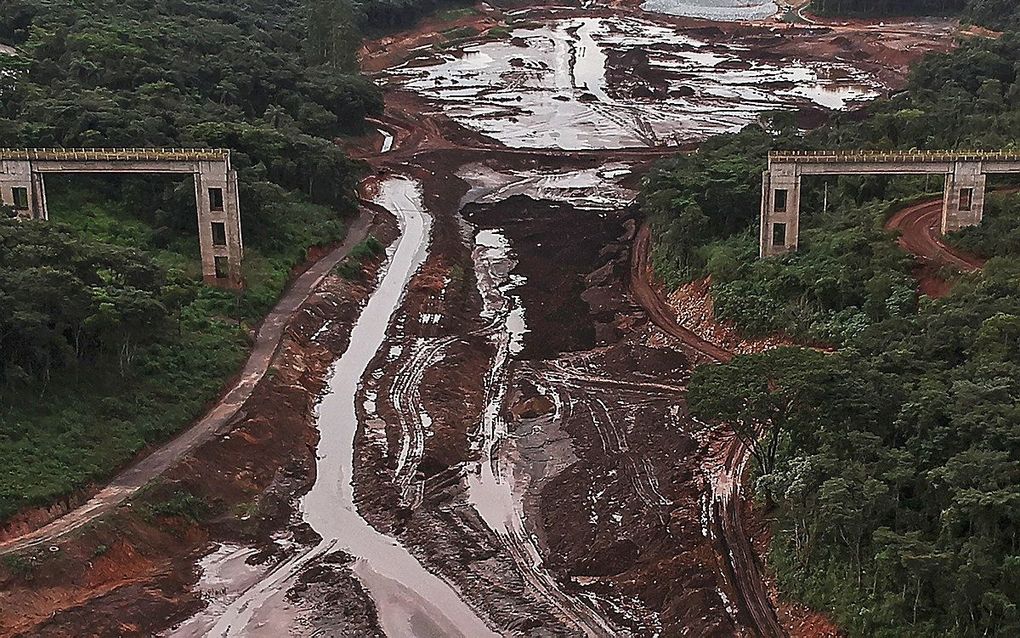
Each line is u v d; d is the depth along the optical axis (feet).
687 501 235.20
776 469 219.41
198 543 227.81
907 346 238.89
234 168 388.37
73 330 254.27
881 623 181.16
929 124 424.87
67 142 369.91
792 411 213.05
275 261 358.84
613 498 241.96
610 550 223.30
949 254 307.37
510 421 286.25
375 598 212.43
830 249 316.81
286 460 261.03
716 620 195.21
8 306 237.86
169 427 254.47
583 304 361.51
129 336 262.26
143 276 280.92
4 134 363.15
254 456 255.91
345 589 214.90
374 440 273.13
